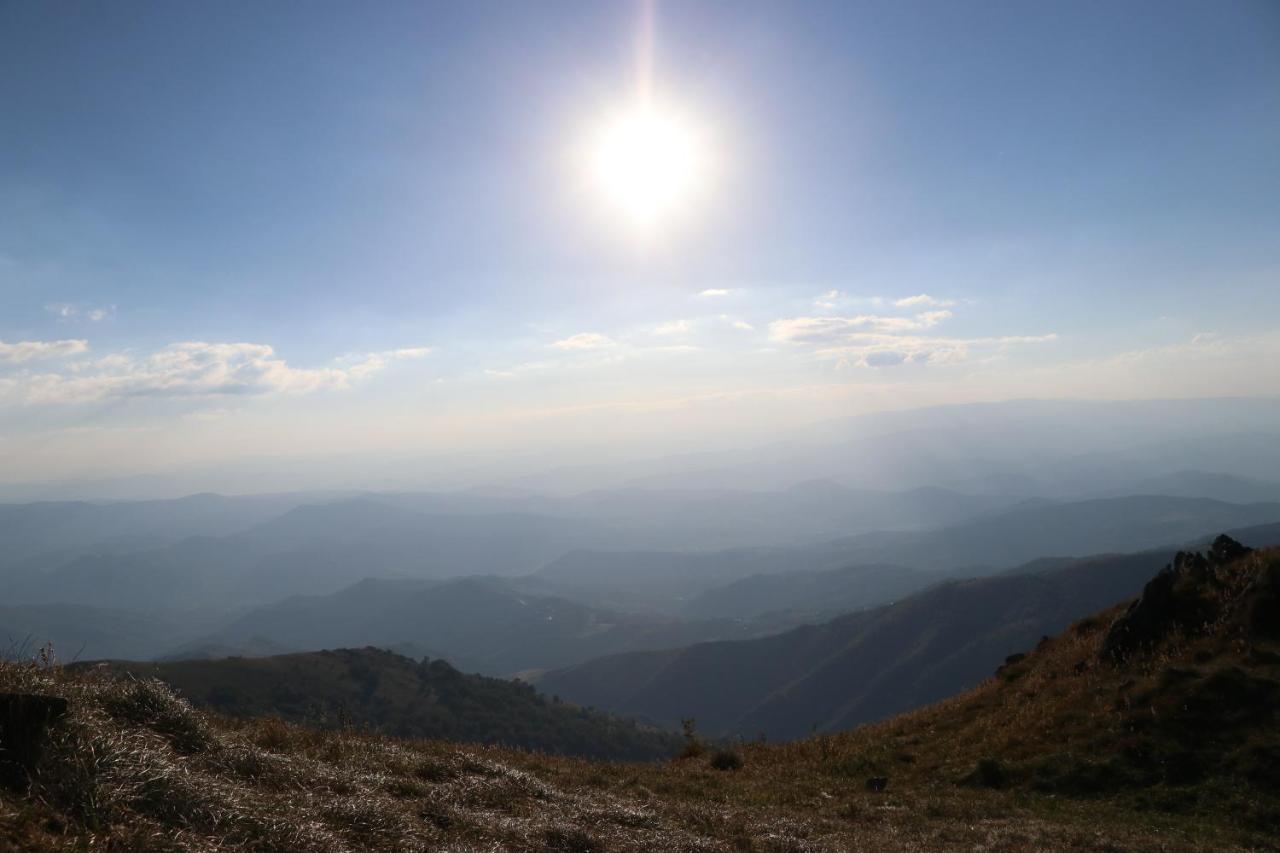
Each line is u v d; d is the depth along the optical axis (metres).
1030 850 13.09
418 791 10.48
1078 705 21.27
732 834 12.20
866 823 15.41
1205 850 13.49
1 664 8.64
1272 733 16.98
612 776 17.83
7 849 4.84
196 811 6.52
